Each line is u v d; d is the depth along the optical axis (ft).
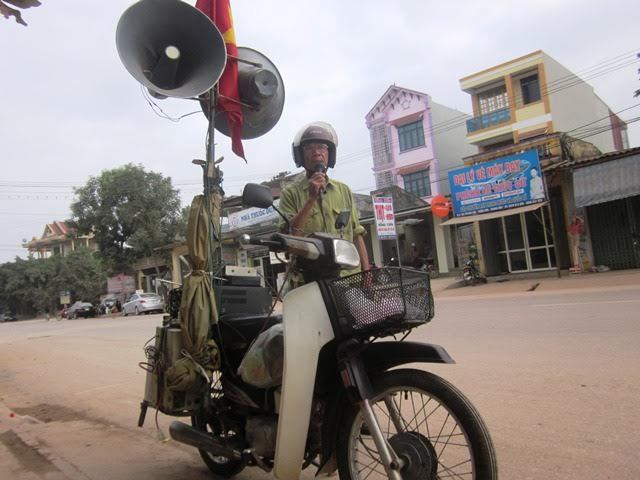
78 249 155.43
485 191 57.47
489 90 80.89
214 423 10.29
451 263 73.87
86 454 13.52
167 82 10.80
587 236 54.34
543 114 75.05
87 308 122.21
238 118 11.91
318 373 8.20
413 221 75.05
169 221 109.09
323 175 9.40
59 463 12.91
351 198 10.91
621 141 104.53
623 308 28.43
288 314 7.82
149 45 10.61
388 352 8.07
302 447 7.70
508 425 12.51
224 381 9.94
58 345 43.16
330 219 10.32
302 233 9.61
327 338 7.78
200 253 10.09
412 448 7.59
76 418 17.80
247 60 12.71
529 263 59.98
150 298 95.35
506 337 23.77
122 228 110.11
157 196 108.37
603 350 18.99
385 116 96.94
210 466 11.59
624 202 52.75
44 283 154.40
